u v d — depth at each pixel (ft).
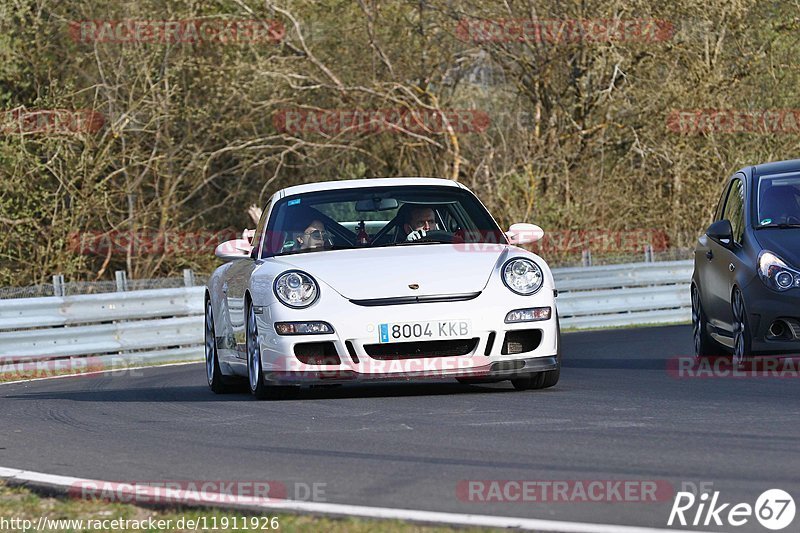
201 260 298.35
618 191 297.33
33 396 117.80
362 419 81.10
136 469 66.08
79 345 170.40
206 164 283.79
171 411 93.04
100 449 74.28
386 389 100.68
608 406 84.17
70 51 281.13
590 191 293.23
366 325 88.74
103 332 173.58
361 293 90.02
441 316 89.04
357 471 61.77
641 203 298.76
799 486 54.24
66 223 266.77
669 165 299.99
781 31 291.17
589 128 297.12
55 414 96.12
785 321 103.91
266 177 311.06
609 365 125.18
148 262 290.35
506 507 52.03
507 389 97.66
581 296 223.92
